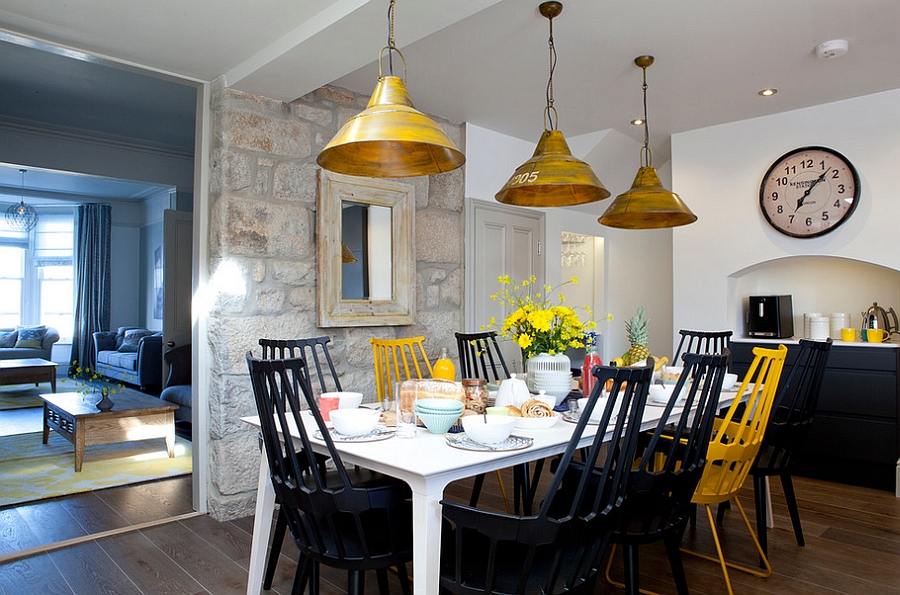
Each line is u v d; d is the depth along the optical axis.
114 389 5.12
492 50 3.18
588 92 3.82
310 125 3.49
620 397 2.46
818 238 4.00
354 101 3.75
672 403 1.84
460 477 1.64
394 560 1.71
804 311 4.56
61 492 3.49
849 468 3.86
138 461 4.21
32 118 5.40
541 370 2.54
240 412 3.16
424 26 2.45
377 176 2.11
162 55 2.89
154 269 9.05
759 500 2.59
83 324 9.10
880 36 3.01
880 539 2.90
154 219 9.05
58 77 4.42
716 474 2.41
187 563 2.57
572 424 2.14
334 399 2.20
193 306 3.25
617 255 6.09
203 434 3.19
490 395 2.58
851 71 3.46
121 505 3.30
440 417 1.95
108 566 2.53
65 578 2.42
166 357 5.65
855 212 3.86
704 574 2.52
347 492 1.63
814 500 3.52
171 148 6.43
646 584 2.41
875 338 3.89
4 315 9.48
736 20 2.85
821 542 2.87
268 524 2.21
